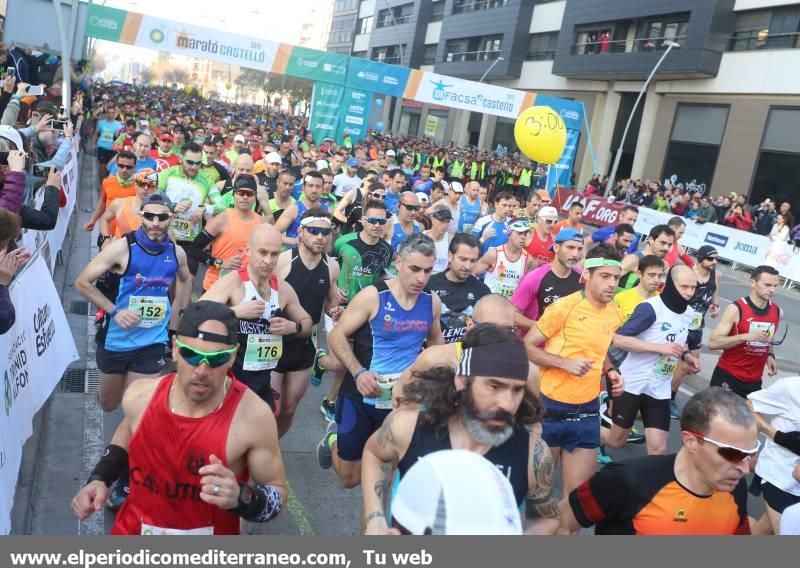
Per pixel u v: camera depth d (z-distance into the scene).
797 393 3.61
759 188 27.59
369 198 6.00
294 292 4.42
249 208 5.83
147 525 2.48
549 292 5.25
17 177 4.43
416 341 4.20
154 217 4.36
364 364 4.16
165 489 2.45
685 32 29.92
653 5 31.33
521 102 22.80
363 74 21.34
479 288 5.08
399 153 29.55
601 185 27.02
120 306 4.43
